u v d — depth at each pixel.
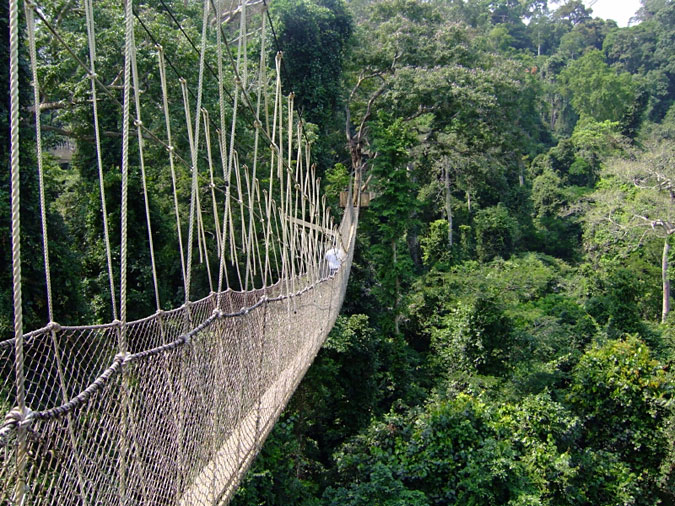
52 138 11.91
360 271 19.70
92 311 9.84
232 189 12.34
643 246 25.16
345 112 25.33
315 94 22.41
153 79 11.33
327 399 13.65
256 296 7.50
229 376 4.43
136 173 11.10
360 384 14.38
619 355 13.34
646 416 12.52
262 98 13.46
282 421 11.09
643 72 53.44
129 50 2.85
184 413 3.66
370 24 25.64
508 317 15.43
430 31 23.62
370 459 10.61
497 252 29.30
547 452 11.02
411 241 28.97
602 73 46.00
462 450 10.48
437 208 31.83
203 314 6.61
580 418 12.96
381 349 16.52
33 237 8.42
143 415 3.23
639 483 12.09
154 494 3.26
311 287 7.91
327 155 23.81
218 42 3.97
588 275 23.91
